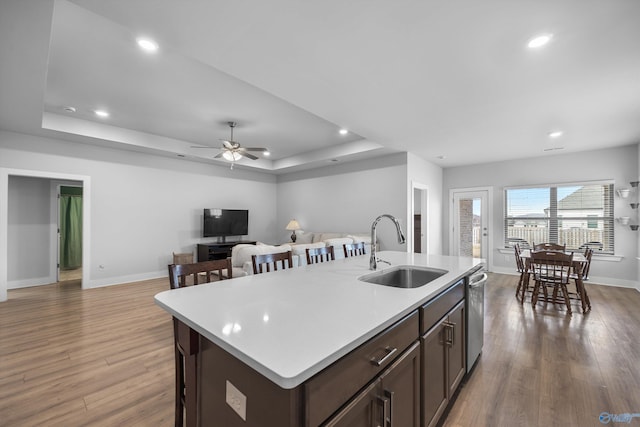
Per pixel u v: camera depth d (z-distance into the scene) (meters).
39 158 4.40
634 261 4.77
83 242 4.85
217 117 4.22
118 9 1.66
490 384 2.07
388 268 2.22
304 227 7.29
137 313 3.58
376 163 5.86
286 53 2.15
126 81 3.10
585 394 1.95
